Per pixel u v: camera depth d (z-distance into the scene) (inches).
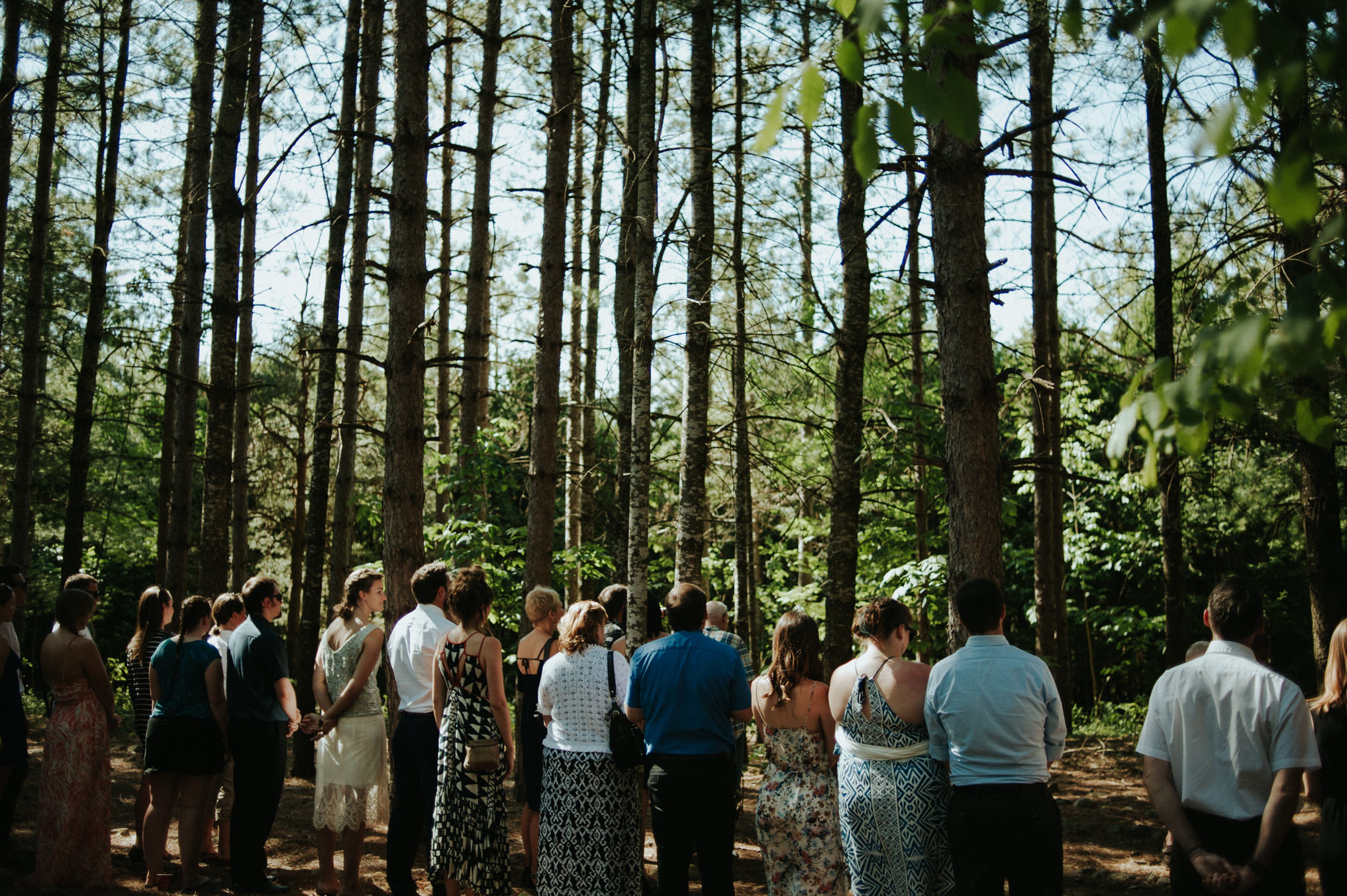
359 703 219.1
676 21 350.0
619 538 435.8
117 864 244.7
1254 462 359.9
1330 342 55.9
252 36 407.5
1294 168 57.2
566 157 352.5
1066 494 575.2
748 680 190.1
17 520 460.4
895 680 167.2
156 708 223.9
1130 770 383.9
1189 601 715.4
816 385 432.1
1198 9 53.1
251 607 226.4
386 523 280.8
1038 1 203.8
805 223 418.9
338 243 410.0
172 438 600.7
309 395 745.0
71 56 479.2
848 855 170.2
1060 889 150.6
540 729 239.9
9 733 239.5
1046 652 423.5
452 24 518.0
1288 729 128.9
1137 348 362.0
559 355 346.3
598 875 192.7
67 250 575.8
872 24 59.7
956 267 205.9
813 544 679.1
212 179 363.3
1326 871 144.5
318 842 221.0
